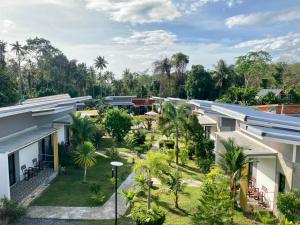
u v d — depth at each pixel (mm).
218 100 51250
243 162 14125
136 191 15844
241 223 13594
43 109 20766
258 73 78125
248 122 14742
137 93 80938
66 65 84750
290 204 11969
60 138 27109
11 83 46375
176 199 15180
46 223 13227
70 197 16391
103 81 90062
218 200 12289
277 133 12445
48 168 21938
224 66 60500
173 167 22766
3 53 67188
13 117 18484
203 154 23109
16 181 18719
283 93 58594
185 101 32688
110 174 20781
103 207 15102
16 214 13086
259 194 16438
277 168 14617
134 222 13055
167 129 26625
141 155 26516
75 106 34406
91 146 19484
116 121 29906
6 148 14805
